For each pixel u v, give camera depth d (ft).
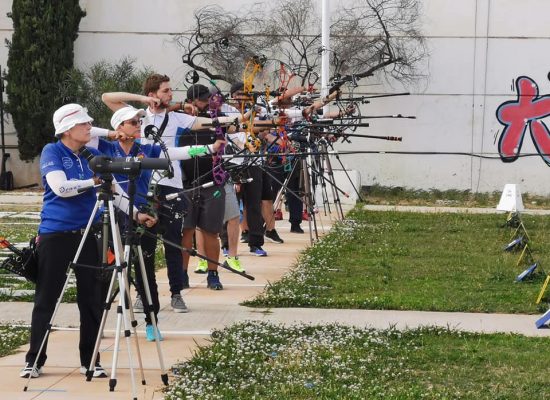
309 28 217.36
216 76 212.84
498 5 216.54
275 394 55.62
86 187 58.85
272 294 88.02
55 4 212.84
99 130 68.18
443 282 97.86
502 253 120.06
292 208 143.02
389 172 220.02
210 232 91.56
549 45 216.33
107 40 222.69
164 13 221.25
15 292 91.25
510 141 217.56
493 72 217.77
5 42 217.15
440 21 217.56
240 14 218.38
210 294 91.45
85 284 60.54
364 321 78.02
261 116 93.56
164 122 78.84
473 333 73.20
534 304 85.20
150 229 70.95
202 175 86.84
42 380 60.23
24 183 226.17
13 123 220.23
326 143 134.21
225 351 65.31
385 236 137.28
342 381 59.06
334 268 106.73
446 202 210.38
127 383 59.57
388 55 213.05
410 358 65.36
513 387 58.49
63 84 211.82
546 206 206.90
